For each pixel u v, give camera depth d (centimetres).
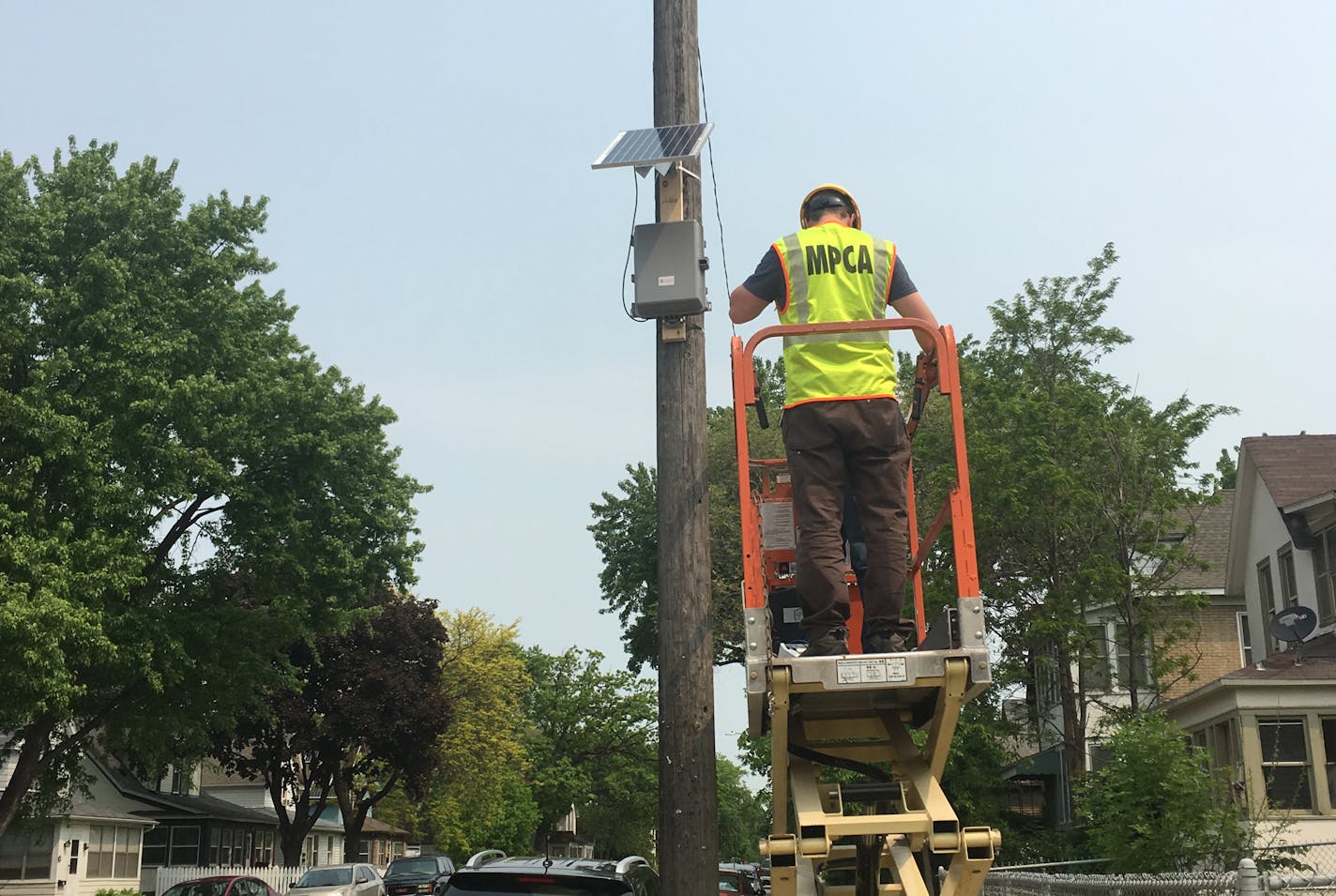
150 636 2247
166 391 2169
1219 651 2694
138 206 2295
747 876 2484
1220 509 3170
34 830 2864
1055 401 2303
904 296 524
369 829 5831
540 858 932
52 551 2034
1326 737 1858
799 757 493
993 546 2238
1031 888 1335
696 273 657
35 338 2189
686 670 634
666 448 660
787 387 509
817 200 551
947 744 468
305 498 2608
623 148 674
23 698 2011
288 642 2634
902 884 440
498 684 4988
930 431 2341
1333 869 1759
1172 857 1251
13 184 2239
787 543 616
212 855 4459
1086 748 2625
